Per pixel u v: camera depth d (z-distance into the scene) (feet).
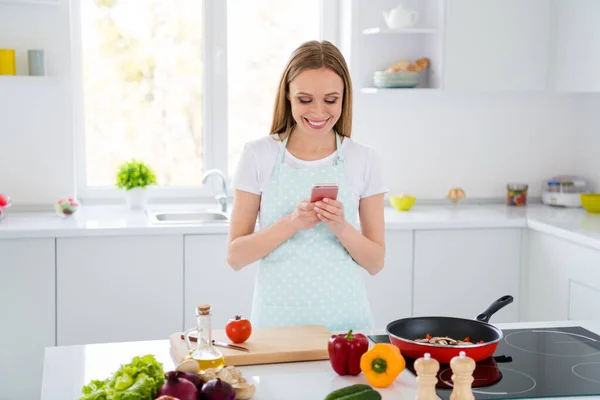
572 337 6.40
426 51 13.01
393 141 13.39
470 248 11.83
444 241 11.74
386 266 11.61
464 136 13.61
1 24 11.78
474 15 12.32
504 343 6.24
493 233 11.88
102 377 5.38
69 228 10.62
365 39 13.00
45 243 10.61
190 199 13.21
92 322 10.88
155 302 11.01
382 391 5.16
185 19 12.89
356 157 7.39
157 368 4.78
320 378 5.41
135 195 12.41
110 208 12.54
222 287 11.17
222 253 11.10
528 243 12.00
